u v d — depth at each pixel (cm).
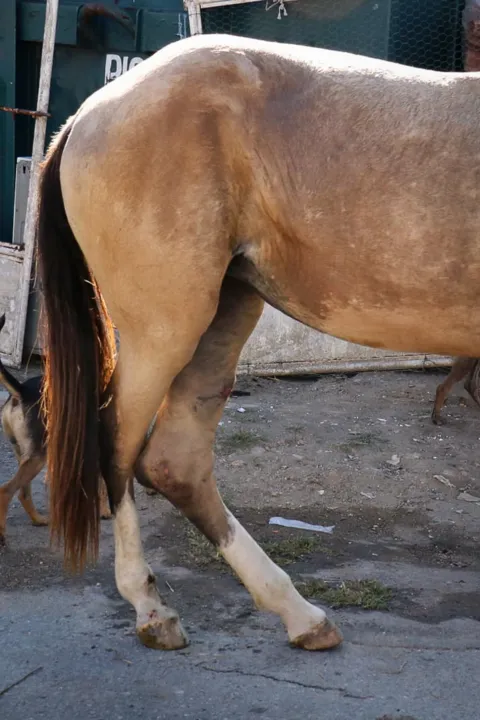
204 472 358
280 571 359
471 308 304
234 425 631
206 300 323
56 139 351
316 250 312
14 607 389
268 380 753
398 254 302
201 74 317
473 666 346
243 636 368
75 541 342
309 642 353
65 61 817
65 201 335
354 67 319
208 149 313
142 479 361
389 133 302
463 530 490
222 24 756
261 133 314
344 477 550
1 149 834
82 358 345
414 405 695
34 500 512
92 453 342
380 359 767
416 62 765
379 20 743
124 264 324
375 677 337
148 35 790
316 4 746
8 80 815
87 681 334
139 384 335
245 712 315
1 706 318
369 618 385
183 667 343
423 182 297
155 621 354
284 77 318
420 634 371
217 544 359
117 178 318
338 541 471
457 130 297
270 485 536
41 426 451
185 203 314
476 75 308
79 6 789
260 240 326
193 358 360
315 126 310
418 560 451
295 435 615
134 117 318
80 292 349
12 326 774
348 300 317
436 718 312
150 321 327
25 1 815
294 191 311
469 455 597
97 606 391
